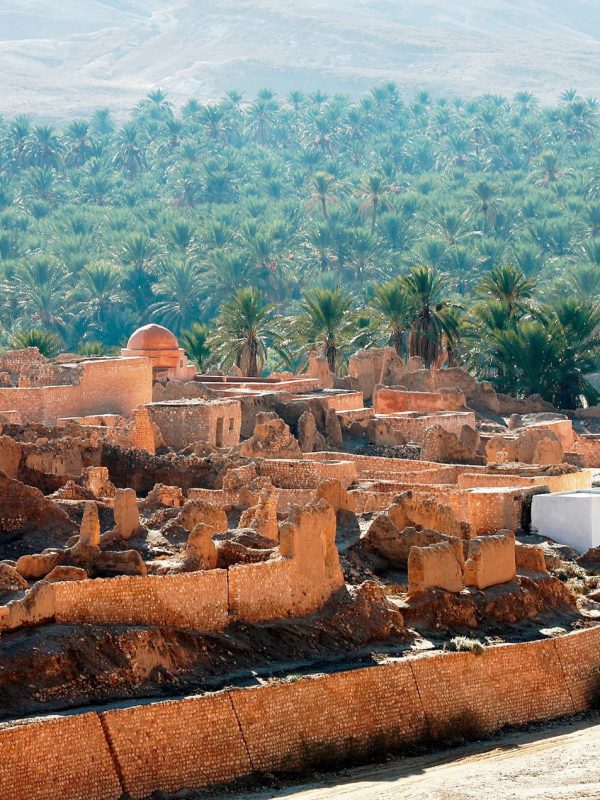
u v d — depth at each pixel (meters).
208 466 71.06
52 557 48.31
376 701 46.50
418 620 52.22
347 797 40.62
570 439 102.06
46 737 39.19
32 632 43.16
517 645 51.38
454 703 48.53
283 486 71.94
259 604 48.38
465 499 66.25
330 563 51.09
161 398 97.56
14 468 65.06
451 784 42.16
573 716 51.72
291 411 94.81
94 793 39.50
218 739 42.31
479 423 104.88
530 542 65.00
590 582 60.25
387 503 66.06
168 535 54.56
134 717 40.97
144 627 44.97
